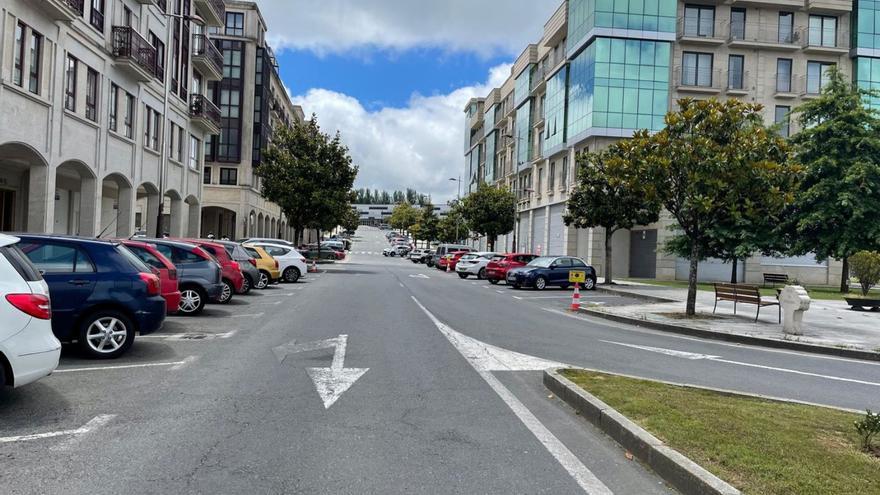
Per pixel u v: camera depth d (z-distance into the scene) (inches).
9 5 641.6
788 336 518.0
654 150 623.8
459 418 236.7
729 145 579.5
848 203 1139.9
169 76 1065.5
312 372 313.9
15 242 235.1
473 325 530.6
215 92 2066.9
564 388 271.4
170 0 1163.9
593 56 1488.7
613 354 406.0
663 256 1499.8
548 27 1903.3
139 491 159.3
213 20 1425.9
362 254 3223.4
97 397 254.2
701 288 1152.8
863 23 1550.2
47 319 230.7
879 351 450.9
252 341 409.1
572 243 1679.4
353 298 751.1
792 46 1534.2
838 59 1569.9
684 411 231.5
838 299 983.6
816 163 1197.7
